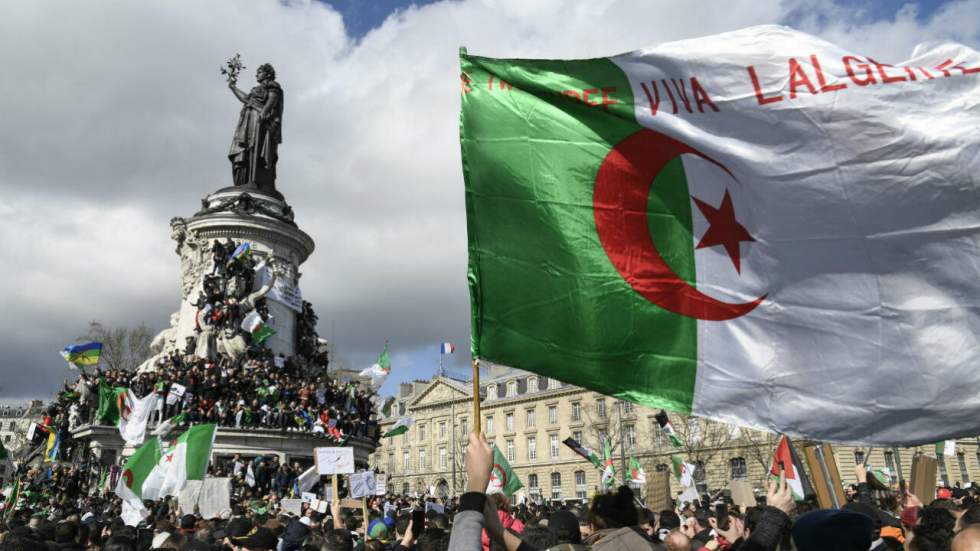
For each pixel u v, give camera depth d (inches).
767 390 249.8
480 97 288.0
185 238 1818.4
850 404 241.9
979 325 235.8
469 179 281.0
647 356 261.6
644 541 197.0
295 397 1486.2
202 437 737.6
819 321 248.4
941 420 234.7
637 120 273.3
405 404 5482.3
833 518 154.2
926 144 241.8
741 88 262.4
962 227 238.1
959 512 258.8
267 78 1946.4
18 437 3860.7
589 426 4097.0
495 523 170.4
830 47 260.5
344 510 608.7
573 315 267.0
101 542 441.7
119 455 1359.5
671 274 265.4
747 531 283.4
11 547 311.9
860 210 245.3
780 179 253.8
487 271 274.5
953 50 250.2
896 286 243.0
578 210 273.9
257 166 1875.0
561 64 285.1
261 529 332.5
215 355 1584.6
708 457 3112.7
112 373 1457.9
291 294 1764.3
